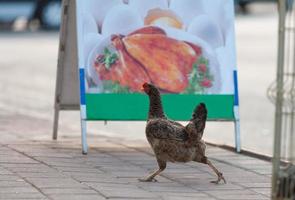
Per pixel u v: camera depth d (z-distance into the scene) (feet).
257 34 129.80
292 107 26.48
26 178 30.96
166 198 28.50
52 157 35.86
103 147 39.70
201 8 39.47
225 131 52.21
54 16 159.02
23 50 115.75
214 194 29.60
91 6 38.11
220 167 35.12
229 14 39.70
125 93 38.22
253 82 76.74
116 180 31.42
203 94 39.04
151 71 38.60
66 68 40.88
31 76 86.02
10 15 160.56
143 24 38.73
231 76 39.47
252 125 54.24
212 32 39.45
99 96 37.88
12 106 62.34
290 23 27.81
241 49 107.65
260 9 188.75
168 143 30.55
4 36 143.23
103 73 38.01
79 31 37.83
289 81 29.04
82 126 37.32
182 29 39.14
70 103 41.27
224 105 39.27
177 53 38.99
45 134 44.80
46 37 139.85
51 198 27.71
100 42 38.09
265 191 30.37
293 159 27.30
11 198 27.58
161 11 38.99
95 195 28.43
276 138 25.73
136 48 38.52
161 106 31.83
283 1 25.09
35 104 64.28
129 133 49.96
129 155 37.40
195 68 39.09
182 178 32.50
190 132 30.27
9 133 44.88
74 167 33.73
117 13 38.40
